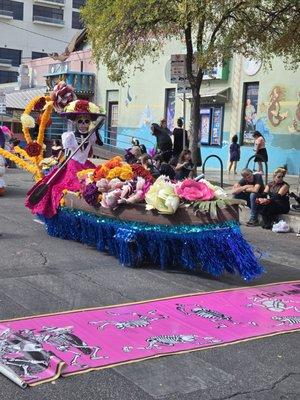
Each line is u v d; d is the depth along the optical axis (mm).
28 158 9828
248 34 11805
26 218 9938
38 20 73938
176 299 5762
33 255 7297
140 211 6828
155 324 4992
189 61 12914
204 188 6613
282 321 5262
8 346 4316
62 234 8328
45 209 8328
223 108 20594
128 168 7426
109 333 4723
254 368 4211
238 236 6438
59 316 5070
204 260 6484
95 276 6465
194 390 3807
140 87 24828
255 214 10758
